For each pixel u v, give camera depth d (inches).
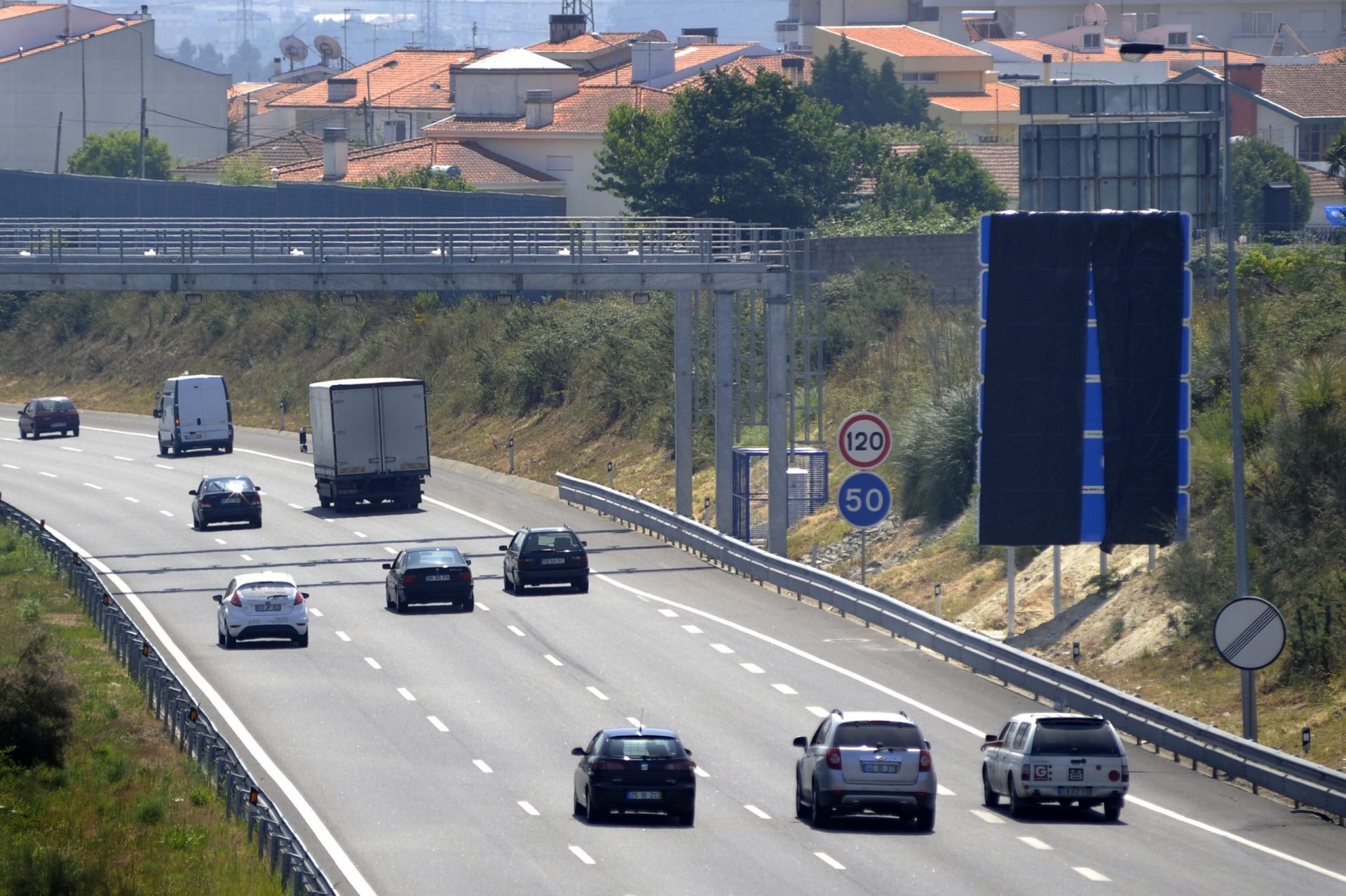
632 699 5265.8
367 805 4062.5
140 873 3548.2
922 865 3521.2
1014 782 3956.7
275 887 3302.2
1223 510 6166.3
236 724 4928.6
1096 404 5876.0
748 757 4611.2
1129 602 6141.7
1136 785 4397.1
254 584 6087.6
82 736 4768.7
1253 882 3400.6
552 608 6815.9
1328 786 4047.7
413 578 6643.7
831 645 6092.5
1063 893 3287.4
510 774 4392.2
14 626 5999.0
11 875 3474.4
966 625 6643.7
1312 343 7047.2
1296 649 5211.6
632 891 3294.8
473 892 3299.7
